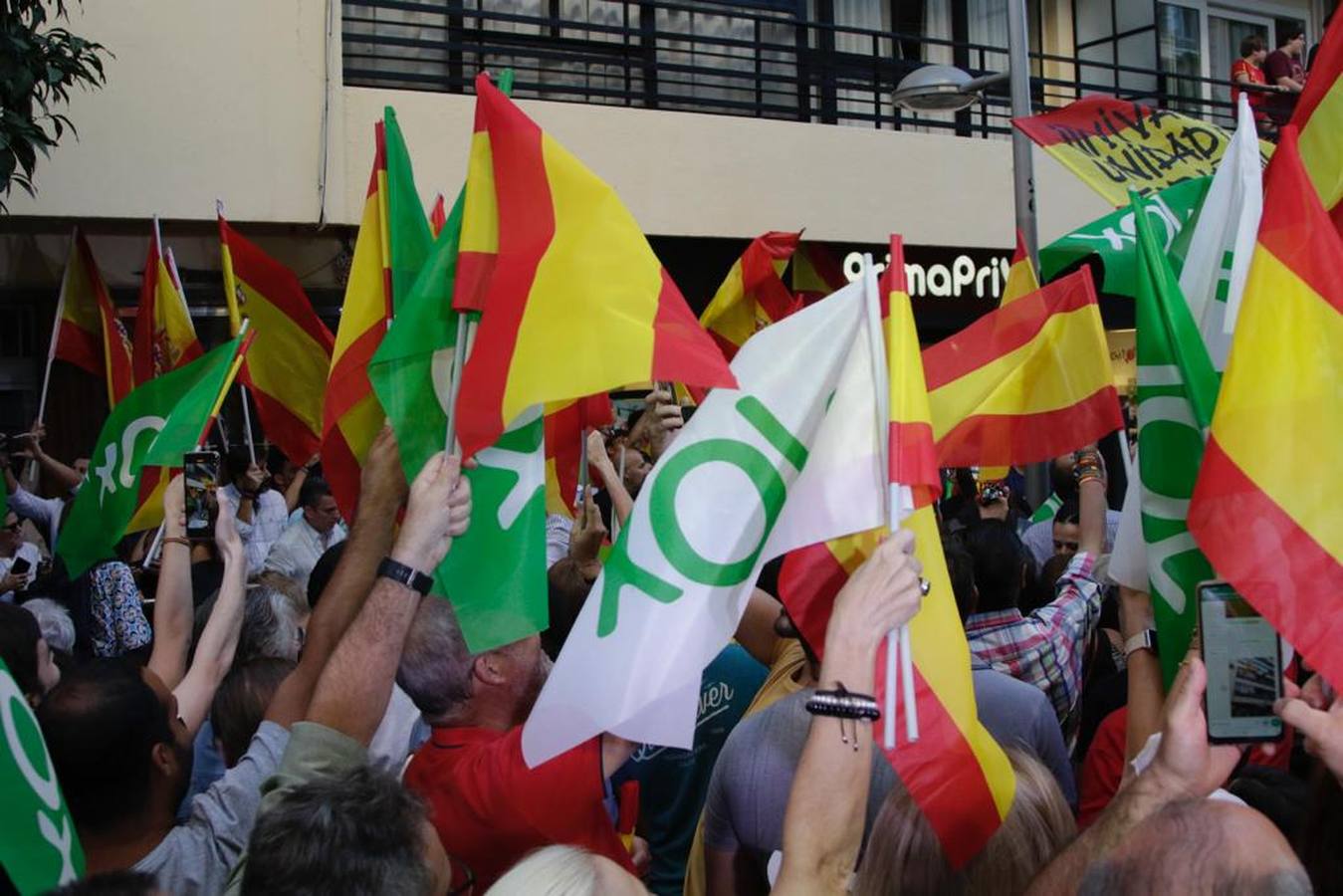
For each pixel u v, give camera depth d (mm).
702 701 4188
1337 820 2480
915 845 2625
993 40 15625
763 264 6715
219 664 3523
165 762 2908
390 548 3090
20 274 10867
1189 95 16656
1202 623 2488
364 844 2168
